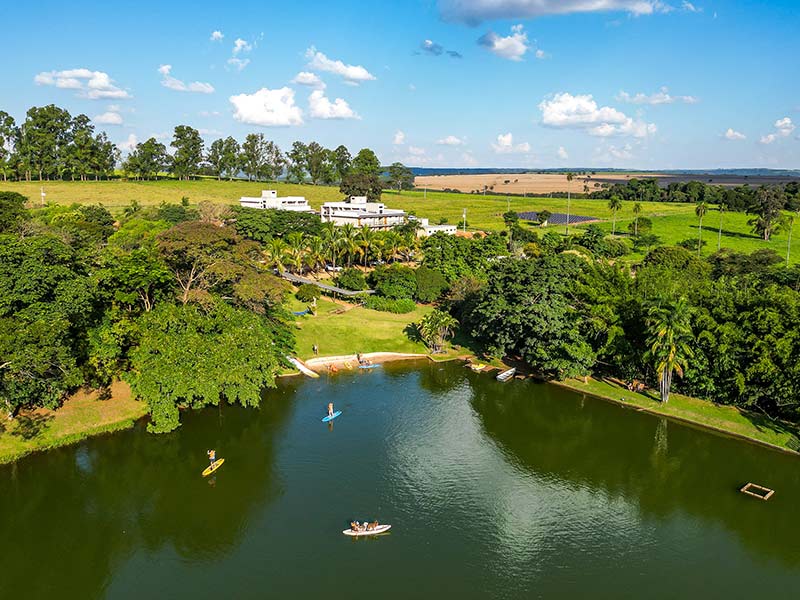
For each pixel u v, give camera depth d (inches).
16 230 5329.7
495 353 4247.0
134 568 2166.6
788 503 2652.6
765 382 3216.0
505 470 2893.7
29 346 2593.5
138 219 7701.8
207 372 2984.7
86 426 3095.5
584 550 2311.8
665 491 2746.1
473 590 2063.2
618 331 3619.6
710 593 2091.5
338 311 5324.8
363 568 2165.4
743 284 4670.3
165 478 2755.9
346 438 3171.8
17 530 2369.6
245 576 2121.1
